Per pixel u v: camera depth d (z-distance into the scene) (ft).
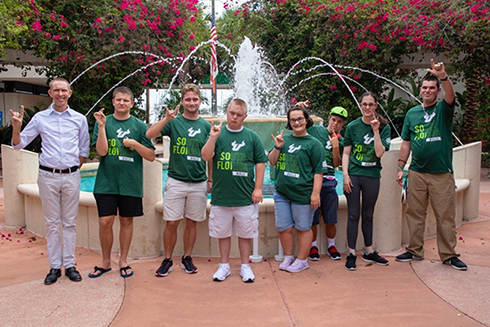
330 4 34.60
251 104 29.66
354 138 12.00
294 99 38.60
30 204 15.81
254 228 10.75
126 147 10.80
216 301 9.51
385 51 33.60
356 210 11.87
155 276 10.99
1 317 8.66
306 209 11.15
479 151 17.52
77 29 32.09
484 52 30.48
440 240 11.81
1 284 10.50
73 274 10.68
